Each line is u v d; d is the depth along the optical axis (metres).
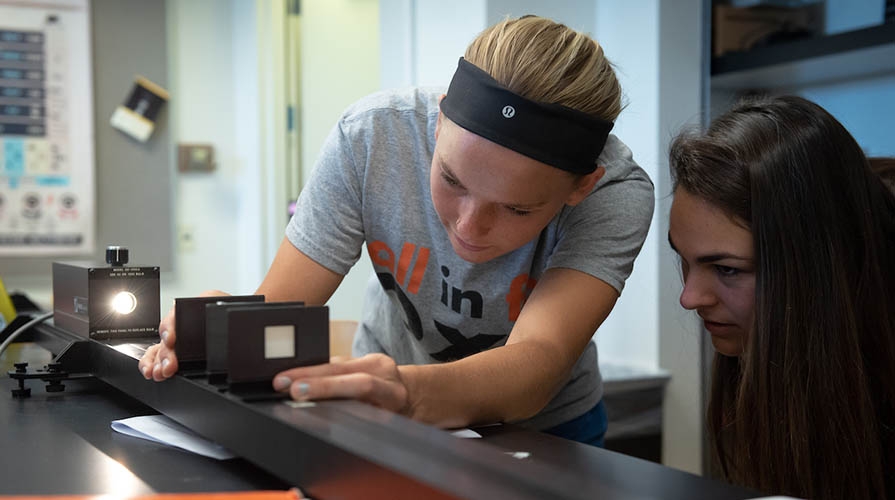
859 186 1.04
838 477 1.02
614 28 2.62
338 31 3.85
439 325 1.19
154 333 1.06
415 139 1.10
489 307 1.14
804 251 1.01
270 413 0.62
